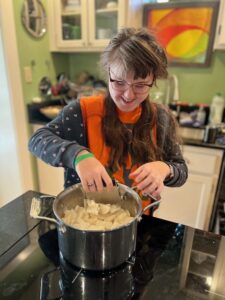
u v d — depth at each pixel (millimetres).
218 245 676
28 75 1919
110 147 831
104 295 514
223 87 1907
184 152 1655
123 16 1751
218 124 1720
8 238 694
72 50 2029
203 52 1855
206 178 1655
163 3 1839
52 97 2184
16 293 518
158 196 665
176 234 721
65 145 698
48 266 591
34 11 1840
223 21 1550
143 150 829
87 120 848
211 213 1753
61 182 2078
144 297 512
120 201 707
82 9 1861
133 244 588
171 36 1896
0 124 1938
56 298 507
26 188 2092
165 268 590
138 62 628
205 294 522
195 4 1754
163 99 2031
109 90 766
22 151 1977
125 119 827
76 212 654
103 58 738
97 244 524
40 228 737
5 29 1635
